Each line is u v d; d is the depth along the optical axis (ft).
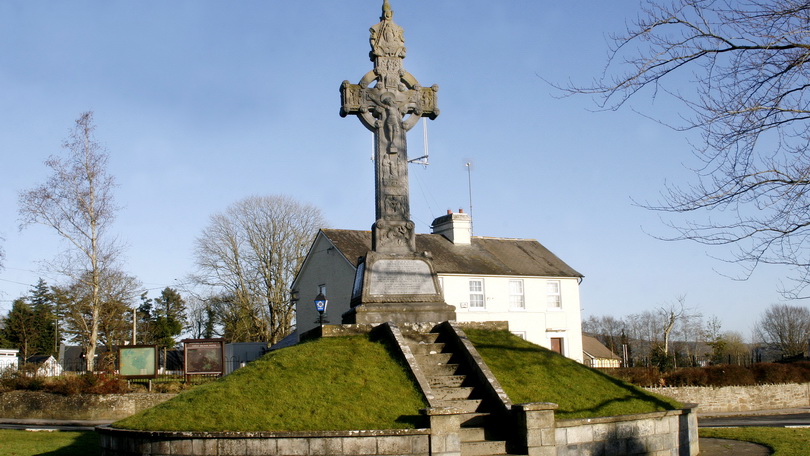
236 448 40.75
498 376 51.16
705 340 266.36
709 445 58.49
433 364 51.75
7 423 95.91
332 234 147.74
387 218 62.95
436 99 66.85
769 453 53.16
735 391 116.16
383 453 40.11
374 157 65.00
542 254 160.15
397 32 67.10
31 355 228.02
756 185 35.53
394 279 61.36
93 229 125.59
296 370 49.70
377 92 65.31
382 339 55.06
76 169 124.57
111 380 105.19
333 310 144.56
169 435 41.63
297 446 40.22
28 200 120.98
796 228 35.24
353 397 45.62
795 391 122.93
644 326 328.90
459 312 139.95
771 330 305.53
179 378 120.88
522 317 146.00
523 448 42.65
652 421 47.73
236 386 48.19
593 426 44.96
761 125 34.65
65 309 199.00
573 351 150.51
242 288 176.96
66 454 58.13
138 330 262.47
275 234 178.91
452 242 151.94
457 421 41.09
